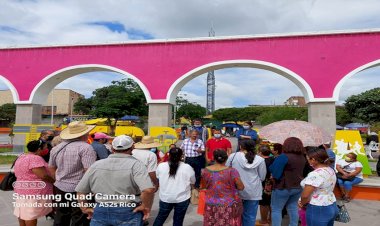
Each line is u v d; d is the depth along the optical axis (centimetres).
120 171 292
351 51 1218
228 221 358
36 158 390
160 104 1344
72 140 403
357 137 821
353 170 686
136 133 1466
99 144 499
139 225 292
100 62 1422
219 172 370
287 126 528
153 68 1370
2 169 812
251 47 1297
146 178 293
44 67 1466
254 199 421
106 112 2552
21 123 1454
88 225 397
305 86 1227
